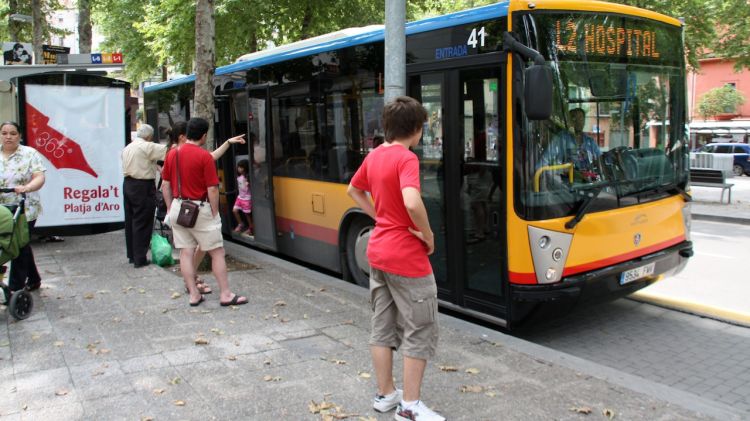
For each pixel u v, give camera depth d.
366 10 17.59
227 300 6.12
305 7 16.95
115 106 9.20
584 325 6.27
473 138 5.56
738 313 6.45
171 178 6.00
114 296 6.44
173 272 7.55
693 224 14.02
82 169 9.05
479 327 5.47
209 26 8.02
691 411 3.85
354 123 7.13
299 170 8.28
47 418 3.70
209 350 4.88
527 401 3.98
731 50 18.47
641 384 4.25
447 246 5.96
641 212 5.72
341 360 4.64
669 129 6.16
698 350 5.57
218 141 10.48
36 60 17.89
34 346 4.94
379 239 3.57
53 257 8.41
